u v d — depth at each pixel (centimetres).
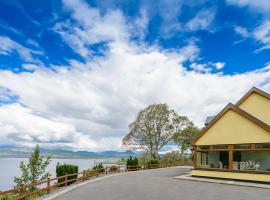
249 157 2216
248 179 1925
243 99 2325
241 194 1445
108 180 2125
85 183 1958
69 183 2105
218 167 2250
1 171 8300
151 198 1338
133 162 3372
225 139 2108
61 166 2139
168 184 1834
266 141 1867
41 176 1973
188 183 1888
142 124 4697
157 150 4644
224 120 2144
